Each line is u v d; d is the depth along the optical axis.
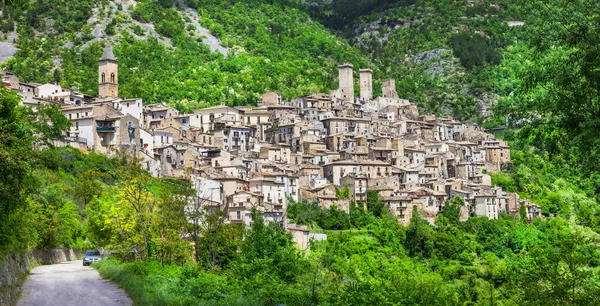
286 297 51.03
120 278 66.12
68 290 61.47
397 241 184.62
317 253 133.88
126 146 197.75
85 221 132.25
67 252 119.06
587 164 39.88
